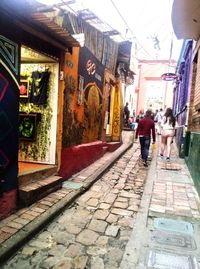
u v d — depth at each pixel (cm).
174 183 643
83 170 719
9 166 414
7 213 413
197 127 670
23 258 329
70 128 639
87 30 695
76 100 664
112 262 329
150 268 315
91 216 452
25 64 581
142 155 848
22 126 592
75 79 644
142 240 377
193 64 876
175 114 1642
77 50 641
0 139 391
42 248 352
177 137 1225
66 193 528
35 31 443
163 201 523
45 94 573
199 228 420
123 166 824
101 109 894
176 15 646
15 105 421
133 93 2256
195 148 661
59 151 584
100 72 851
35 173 506
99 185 623
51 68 568
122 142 1227
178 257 339
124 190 592
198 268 318
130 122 1759
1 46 382
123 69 1121
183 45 1203
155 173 732
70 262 325
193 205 507
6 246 330
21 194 444
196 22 659
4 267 311
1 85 387
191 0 556
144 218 443
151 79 2325
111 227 416
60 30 457
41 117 582
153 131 837
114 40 940
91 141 827
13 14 387
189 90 895
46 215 422
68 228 408
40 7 377
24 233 364
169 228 415
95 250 353
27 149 594
